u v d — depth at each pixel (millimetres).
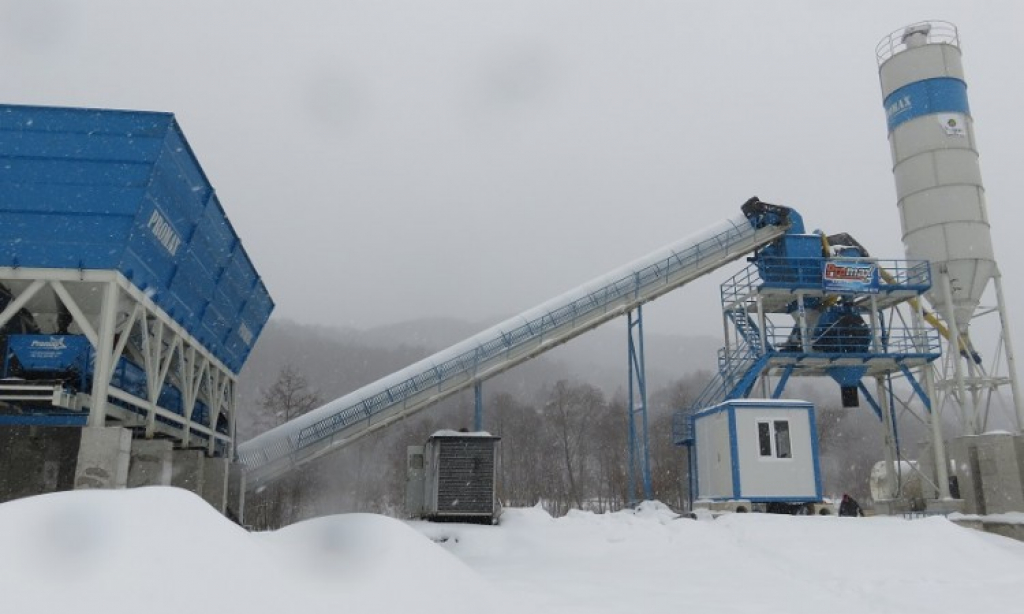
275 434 30562
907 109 33688
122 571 5641
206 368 27781
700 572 15070
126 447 17047
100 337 17484
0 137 17516
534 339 30625
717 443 25125
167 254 20422
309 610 6078
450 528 20922
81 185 17766
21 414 18484
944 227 31922
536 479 86500
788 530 18109
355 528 8320
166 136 17859
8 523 6035
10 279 17734
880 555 16047
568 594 12203
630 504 29453
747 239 32531
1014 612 11406
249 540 7016
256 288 30906
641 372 30984
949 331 30719
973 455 27047
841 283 28266
